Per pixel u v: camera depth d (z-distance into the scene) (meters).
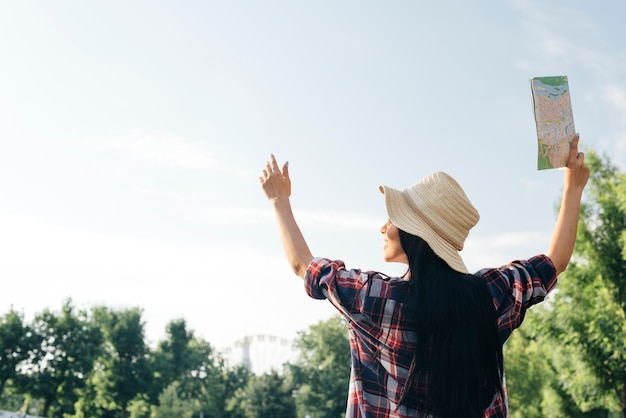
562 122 2.29
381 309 1.95
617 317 29.02
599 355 29.72
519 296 2.09
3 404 86.31
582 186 2.34
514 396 46.06
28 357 75.88
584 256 31.33
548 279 2.17
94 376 90.69
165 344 103.12
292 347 95.44
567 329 30.14
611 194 31.48
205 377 115.38
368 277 2.01
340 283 2.02
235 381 117.06
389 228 2.16
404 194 2.15
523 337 48.25
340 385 90.56
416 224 2.05
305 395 92.19
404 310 1.94
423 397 1.89
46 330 77.25
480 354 1.93
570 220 2.31
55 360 77.00
